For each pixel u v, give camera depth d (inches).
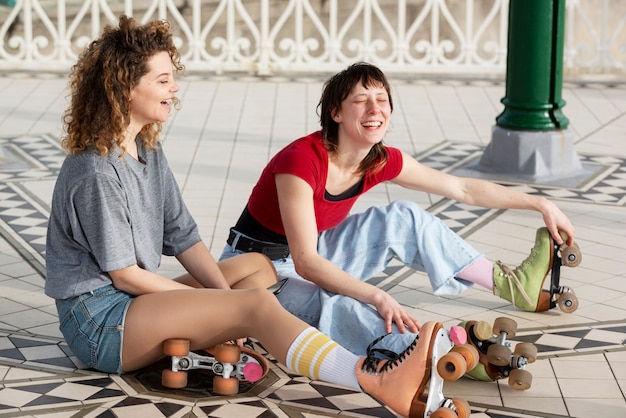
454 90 419.8
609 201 267.7
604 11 443.5
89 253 152.8
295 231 159.2
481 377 158.2
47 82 422.6
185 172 293.3
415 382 138.0
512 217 251.3
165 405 149.5
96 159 149.1
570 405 151.6
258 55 452.4
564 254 182.4
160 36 152.1
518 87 292.7
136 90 150.2
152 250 158.7
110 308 153.1
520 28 289.3
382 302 153.6
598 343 174.4
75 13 508.7
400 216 173.8
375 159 168.4
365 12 448.8
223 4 449.1
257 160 308.3
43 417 145.2
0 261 215.2
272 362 167.2
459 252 176.2
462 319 185.6
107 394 152.6
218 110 376.8
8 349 169.0
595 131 350.6
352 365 142.9
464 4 544.1
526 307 183.5
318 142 163.3
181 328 150.1
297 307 165.0
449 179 180.1
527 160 293.0
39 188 274.4
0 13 512.1
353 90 159.2
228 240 177.0
